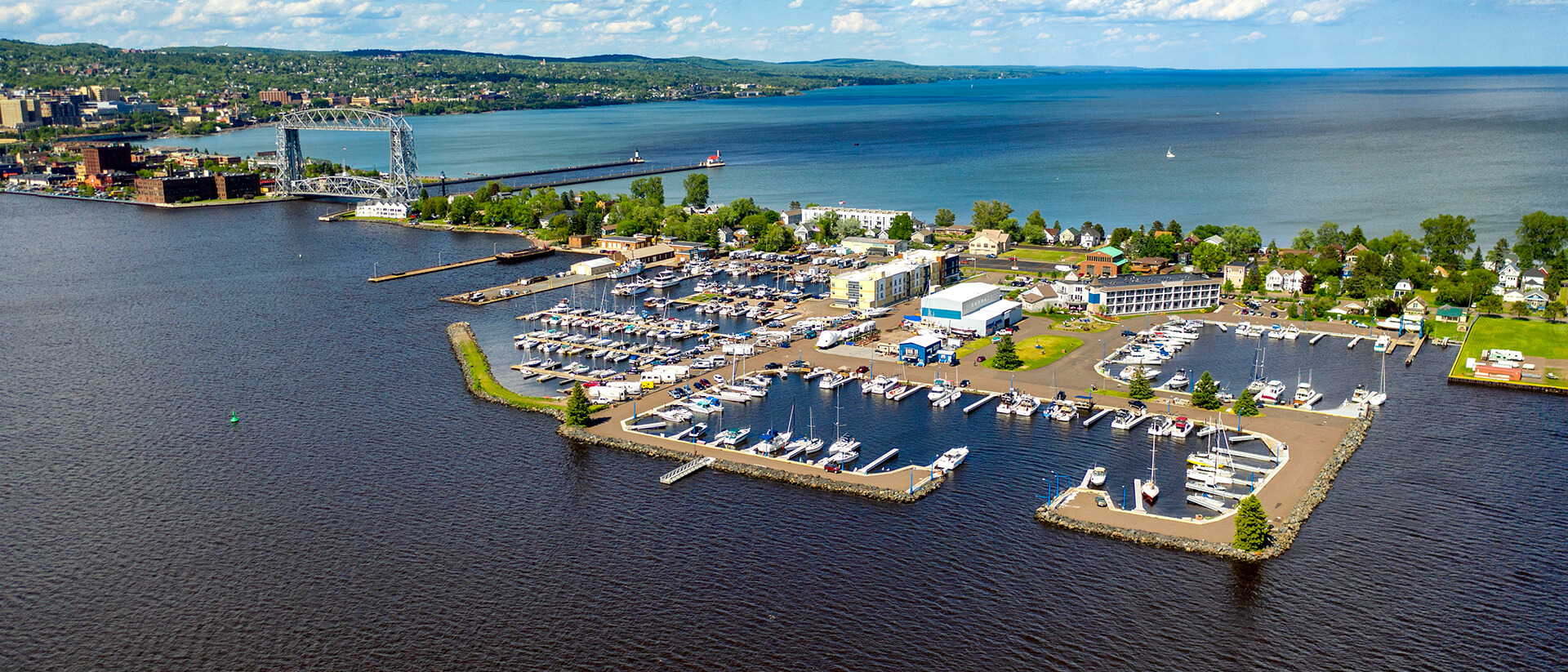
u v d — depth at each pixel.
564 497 165.75
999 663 120.88
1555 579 135.75
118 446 189.75
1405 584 135.12
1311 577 137.12
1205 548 144.00
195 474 176.12
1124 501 160.50
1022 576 139.00
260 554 148.00
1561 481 165.38
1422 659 120.00
